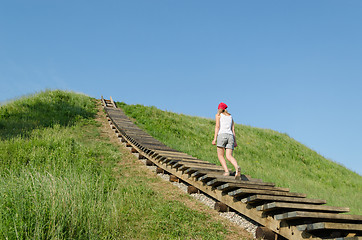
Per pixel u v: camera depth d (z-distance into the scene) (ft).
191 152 43.34
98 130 48.29
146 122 59.82
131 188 21.12
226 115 20.49
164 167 26.99
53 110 54.90
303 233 11.75
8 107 51.19
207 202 19.57
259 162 51.01
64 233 12.07
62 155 27.55
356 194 45.85
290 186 36.29
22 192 14.97
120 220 14.87
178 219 15.70
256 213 14.84
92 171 25.13
